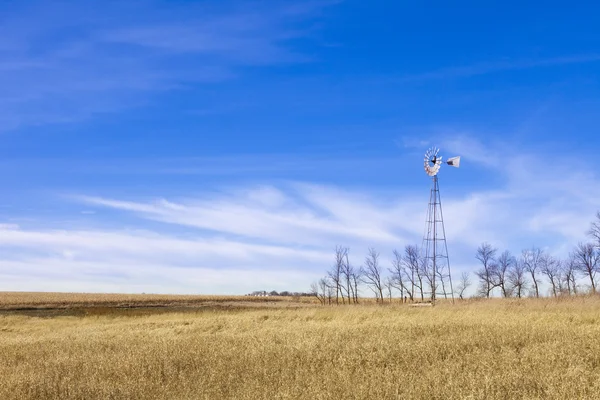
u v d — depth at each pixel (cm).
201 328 3303
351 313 3878
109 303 8638
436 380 1388
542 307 3762
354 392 1286
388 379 1401
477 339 2148
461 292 7162
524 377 1398
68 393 1416
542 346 1916
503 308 3806
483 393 1253
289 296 14175
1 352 2286
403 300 7150
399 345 2050
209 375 1583
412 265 6938
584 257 6475
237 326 3331
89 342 2564
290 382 1437
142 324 3812
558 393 1236
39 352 2258
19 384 1508
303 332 2659
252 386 1392
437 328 2630
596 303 3978
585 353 1764
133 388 1431
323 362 1783
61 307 7369
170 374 1630
